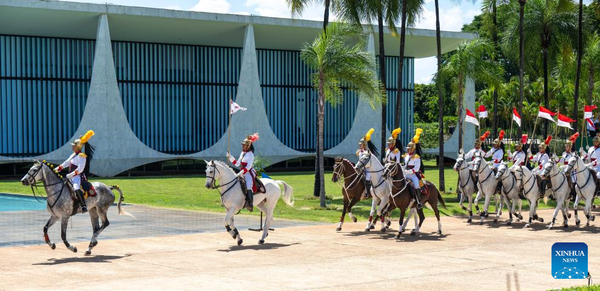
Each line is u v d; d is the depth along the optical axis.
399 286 11.80
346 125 54.19
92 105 42.12
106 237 18.48
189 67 49.25
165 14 42.31
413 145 18.78
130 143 43.47
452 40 51.66
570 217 23.50
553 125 71.94
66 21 41.78
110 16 41.88
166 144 48.09
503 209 26.62
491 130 80.75
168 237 18.22
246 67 45.81
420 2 30.14
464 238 18.34
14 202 28.64
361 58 26.38
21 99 44.16
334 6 28.98
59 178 15.28
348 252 15.77
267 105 51.53
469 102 55.00
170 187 34.38
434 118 90.50
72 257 14.95
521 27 33.22
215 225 21.02
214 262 14.31
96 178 40.84
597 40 45.66
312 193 31.94
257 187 17.11
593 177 21.36
